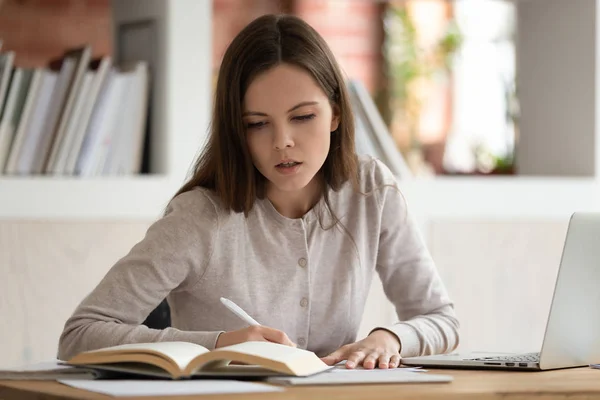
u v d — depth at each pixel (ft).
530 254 10.97
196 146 9.58
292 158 6.09
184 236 6.30
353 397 4.42
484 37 15.97
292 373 4.91
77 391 4.56
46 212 8.95
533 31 11.87
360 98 10.64
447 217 10.59
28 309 8.91
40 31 12.19
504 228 10.84
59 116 9.15
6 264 8.82
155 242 6.26
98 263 9.16
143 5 9.91
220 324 6.53
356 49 15.80
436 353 6.73
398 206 7.12
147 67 9.65
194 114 9.58
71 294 9.07
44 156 9.09
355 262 6.86
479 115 15.81
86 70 9.26
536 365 5.70
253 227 6.60
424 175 15.93
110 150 9.39
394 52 16.07
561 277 5.70
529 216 10.96
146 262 6.19
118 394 4.38
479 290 10.74
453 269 10.61
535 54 11.85
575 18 11.37
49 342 9.03
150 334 5.80
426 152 16.11
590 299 5.90
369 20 15.89
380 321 10.27
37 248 8.93
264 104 6.03
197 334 5.73
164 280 6.23
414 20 16.17
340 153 6.67
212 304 6.53
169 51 9.47
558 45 11.57
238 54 6.11
